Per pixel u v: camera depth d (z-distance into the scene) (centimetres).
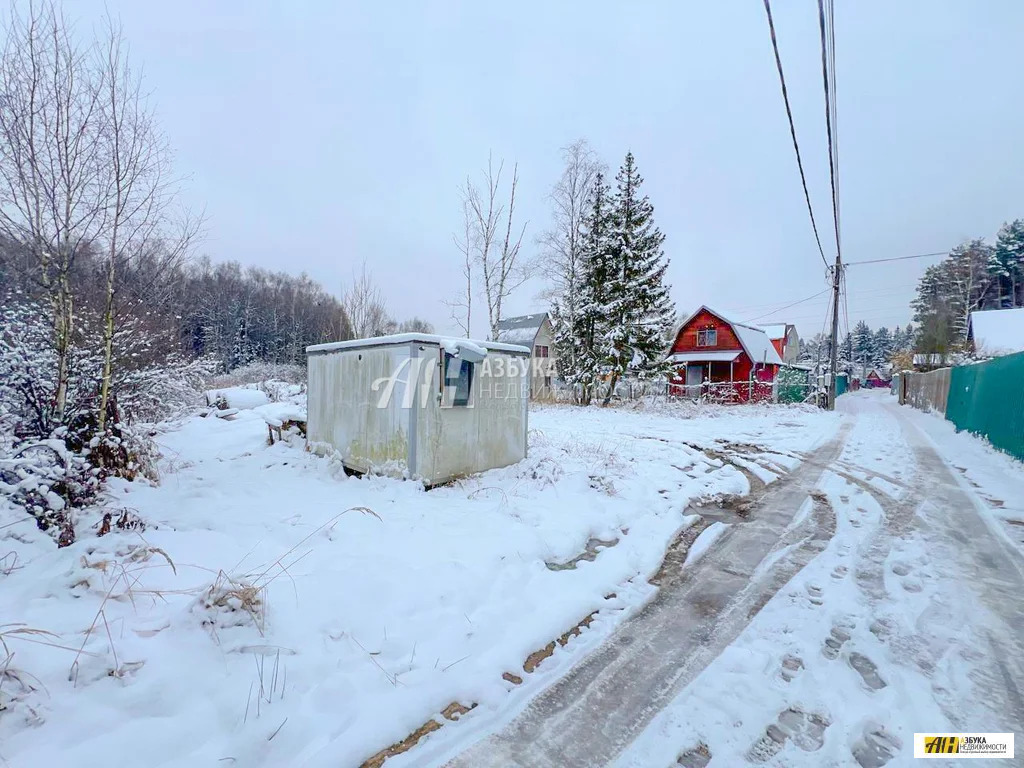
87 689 212
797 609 331
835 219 912
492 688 244
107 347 495
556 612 318
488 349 645
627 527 496
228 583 288
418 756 201
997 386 920
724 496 630
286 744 197
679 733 217
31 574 307
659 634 304
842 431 1261
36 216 424
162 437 827
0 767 170
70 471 392
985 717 225
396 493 527
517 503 527
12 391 468
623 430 1162
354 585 320
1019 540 462
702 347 2852
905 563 408
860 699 237
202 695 218
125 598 283
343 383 652
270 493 531
